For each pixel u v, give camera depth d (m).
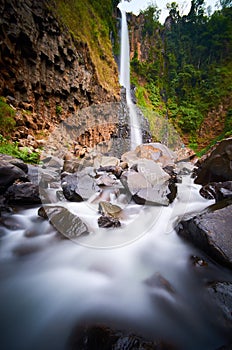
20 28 6.50
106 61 14.83
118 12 29.19
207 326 1.25
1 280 1.65
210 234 1.89
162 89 30.58
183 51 35.22
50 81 8.23
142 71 29.67
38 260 1.90
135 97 24.86
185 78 29.88
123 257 1.95
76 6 12.02
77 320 1.32
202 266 1.78
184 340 1.18
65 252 1.99
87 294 1.54
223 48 32.03
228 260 1.67
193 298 1.48
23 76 6.89
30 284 1.62
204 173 4.67
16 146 5.35
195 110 26.81
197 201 3.37
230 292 1.37
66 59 9.02
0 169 3.20
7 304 1.43
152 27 35.44
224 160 4.31
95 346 1.08
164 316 1.35
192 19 38.22
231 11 35.72
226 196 2.97
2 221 2.44
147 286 1.60
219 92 27.05
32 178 3.81
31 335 1.23
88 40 12.37
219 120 25.33
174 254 2.04
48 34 8.02
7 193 3.03
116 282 1.66
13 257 1.92
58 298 1.49
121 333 1.16
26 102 7.10
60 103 8.88
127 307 1.42
